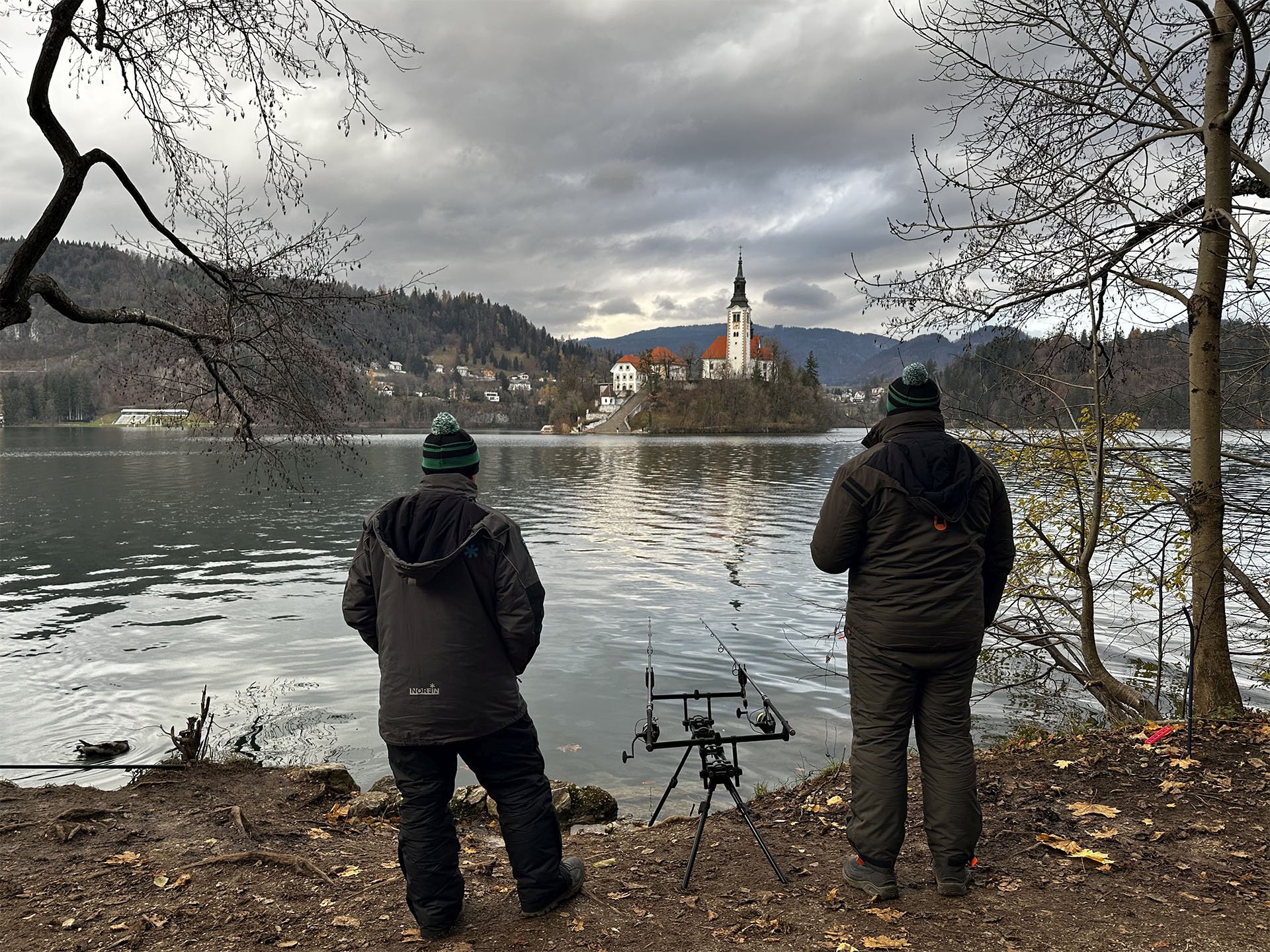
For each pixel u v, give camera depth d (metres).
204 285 6.82
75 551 22.44
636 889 3.42
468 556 2.82
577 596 16.39
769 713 3.35
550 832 3.12
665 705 9.67
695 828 4.42
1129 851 3.50
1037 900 3.12
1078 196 5.90
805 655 11.95
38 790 5.19
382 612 2.92
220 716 9.33
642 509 34.12
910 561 3.03
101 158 5.38
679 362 197.75
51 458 67.12
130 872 3.74
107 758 8.03
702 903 3.25
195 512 31.89
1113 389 6.47
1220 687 5.43
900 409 3.28
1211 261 5.27
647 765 7.70
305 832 4.57
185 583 17.89
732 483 48.47
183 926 3.15
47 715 9.43
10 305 5.22
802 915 3.09
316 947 2.96
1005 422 6.97
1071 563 7.39
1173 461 6.68
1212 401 5.35
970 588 3.04
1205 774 4.28
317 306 6.92
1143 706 6.44
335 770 5.78
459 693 2.82
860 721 3.22
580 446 106.94
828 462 70.12
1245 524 6.21
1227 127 5.15
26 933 3.11
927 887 3.30
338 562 20.78
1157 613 12.55
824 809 4.53
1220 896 3.07
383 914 3.21
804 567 19.94
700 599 16.09
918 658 3.06
